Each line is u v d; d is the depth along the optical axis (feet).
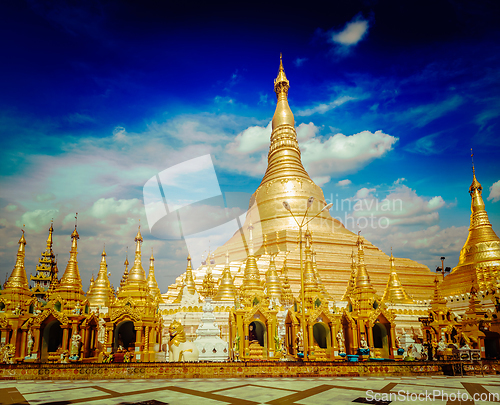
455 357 135.13
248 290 182.70
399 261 293.84
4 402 63.98
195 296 183.93
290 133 344.08
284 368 101.76
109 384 86.99
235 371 100.78
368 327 161.89
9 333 144.36
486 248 223.10
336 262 260.83
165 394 71.77
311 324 154.30
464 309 198.90
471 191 244.42
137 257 156.35
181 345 117.39
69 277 152.87
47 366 97.19
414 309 207.92
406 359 144.36
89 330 150.00
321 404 61.98
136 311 141.38
